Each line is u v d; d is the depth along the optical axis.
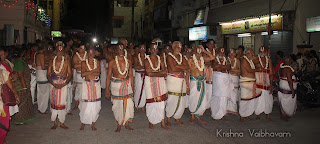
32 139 5.32
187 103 7.74
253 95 6.71
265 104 6.77
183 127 6.24
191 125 6.41
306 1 13.88
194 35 22.78
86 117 5.84
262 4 16.39
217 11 20.56
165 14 31.67
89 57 5.81
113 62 5.81
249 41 17.83
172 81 6.22
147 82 6.01
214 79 6.75
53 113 5.96
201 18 22.09
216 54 7.03
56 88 5.89
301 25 14.14
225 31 18.58
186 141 5.24
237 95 8.05
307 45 13.21
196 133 5.76
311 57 10.08
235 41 19.16
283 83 6.82
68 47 9.27
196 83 6.45
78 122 6.64
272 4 15.52
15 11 18.80
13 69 5.96
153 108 5.98
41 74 7.28
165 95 6.07
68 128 6.08
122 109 5.80
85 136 5.54
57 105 5.92
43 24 28.47
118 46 5.82
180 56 6.26
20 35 18.91
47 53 7.42
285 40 14.84
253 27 16.20
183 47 9.16
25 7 19.58
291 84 6.65
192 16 24.84
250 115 7.40
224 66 6.57
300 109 8.07
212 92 6.84
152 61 6.00
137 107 7.77
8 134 5.62
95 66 5.78
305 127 6.25
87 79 5.82
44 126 6.27
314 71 9.09
